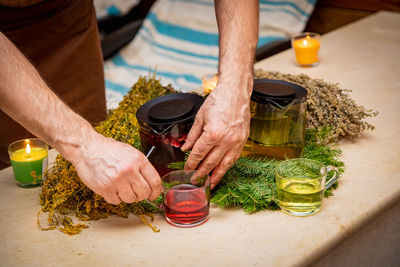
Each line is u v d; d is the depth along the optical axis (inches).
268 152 47.9
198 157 44.4
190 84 103.3
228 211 46.3
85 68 69.4
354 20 109.2
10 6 61.1
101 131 50.2
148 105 47.3
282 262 41.5
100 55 71.5
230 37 48.4
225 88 45.4
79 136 43.0
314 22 115.7
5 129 62.7
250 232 44.0
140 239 43.9
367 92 64.1
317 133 52.2
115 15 120.6
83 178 43.3
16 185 50.4
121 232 44.7
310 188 44.6
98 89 71.7
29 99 42.2
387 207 47.1
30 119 42.4
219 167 45.5
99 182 42.6
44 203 47.5
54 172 48.2
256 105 47.0
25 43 63.4
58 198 46.0
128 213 46.6
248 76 47.1
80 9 66.8
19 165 49.2
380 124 57.4
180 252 42.6
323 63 73.4
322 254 42.9
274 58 77.0
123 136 49.5
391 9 103.1
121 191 43.0
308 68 72.2
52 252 43.2
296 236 43.6
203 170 44.8
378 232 48.4
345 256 45.9
